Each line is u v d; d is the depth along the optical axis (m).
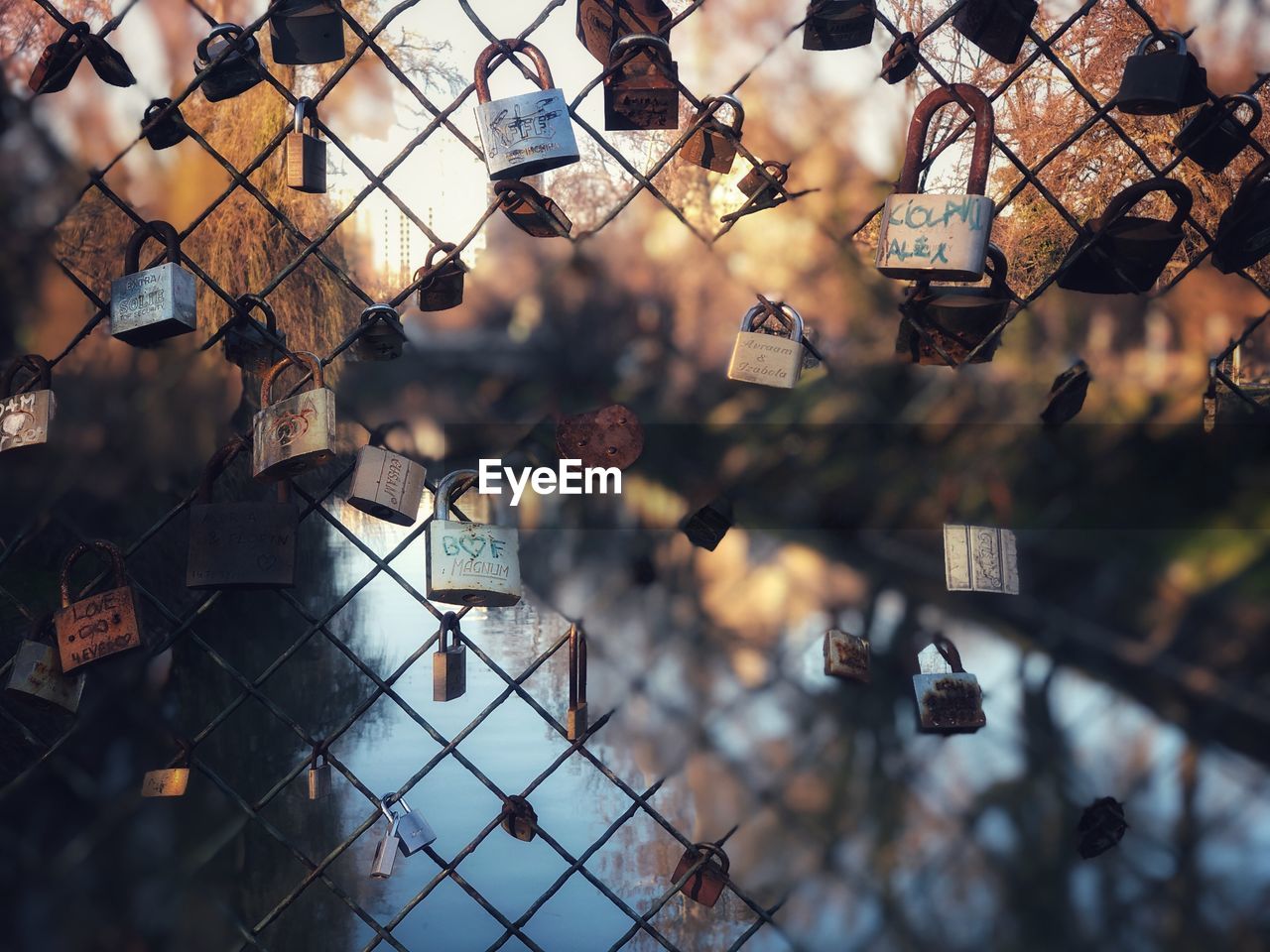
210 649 0.71
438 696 0.71
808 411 3.94
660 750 2.07
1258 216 0.70
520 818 0.72
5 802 1.30
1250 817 1.72
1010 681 2.56
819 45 0.70
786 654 2.82
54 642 0.72
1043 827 1.67
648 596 3.57
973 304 0.70
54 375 1.84
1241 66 1.23
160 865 1.35
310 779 0.72
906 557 3.62
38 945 1.15
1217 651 2.50
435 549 0.69
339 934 1.28
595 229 0.70
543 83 0.68
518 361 4.09
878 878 1.47
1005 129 2.01
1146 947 1.28
